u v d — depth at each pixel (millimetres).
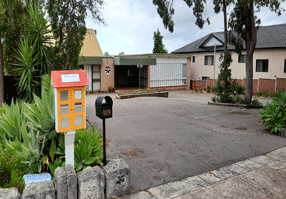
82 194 3559
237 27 14414
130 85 29219
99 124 9016
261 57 24297
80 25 8688
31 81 6680
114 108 12883
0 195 3084
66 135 3758
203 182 4461
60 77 3551
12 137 4691
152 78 26688
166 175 4727
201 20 15141
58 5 7895
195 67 31594
